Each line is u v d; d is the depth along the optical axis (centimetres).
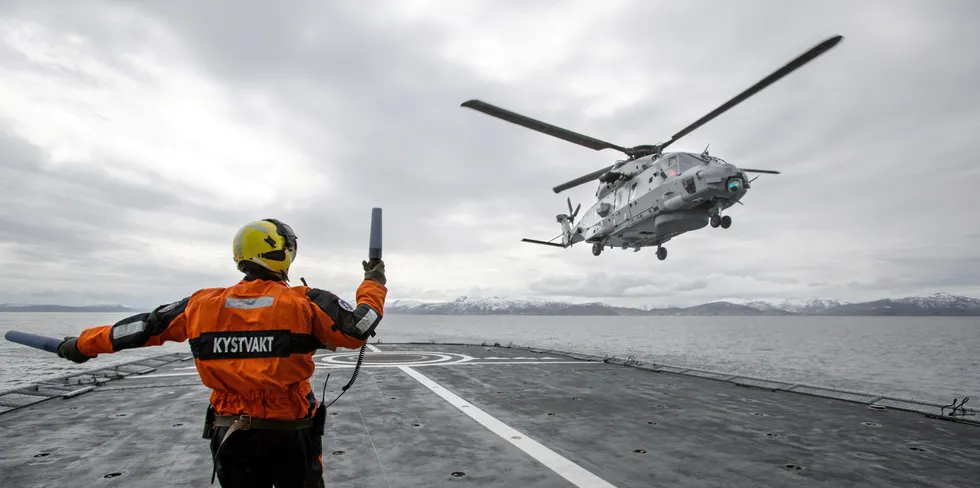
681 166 1820
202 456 588
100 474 527
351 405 878
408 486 492
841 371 4097
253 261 270
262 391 249
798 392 1020
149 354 4381
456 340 7119
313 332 258
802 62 1347
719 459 583
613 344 7538
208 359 251
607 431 708
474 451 609
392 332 11331
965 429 729
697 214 1841
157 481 508
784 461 577
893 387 3175
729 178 1666
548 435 684
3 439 659
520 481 508
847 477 526
